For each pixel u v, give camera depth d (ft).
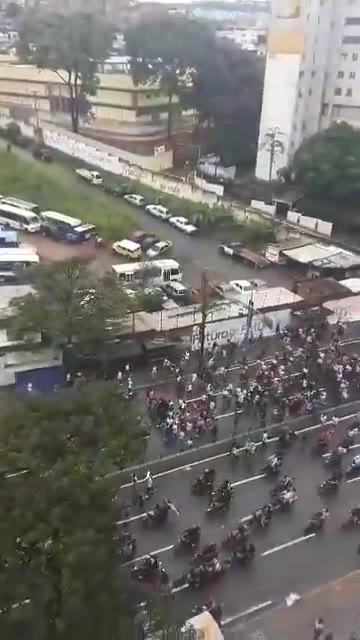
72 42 319.47
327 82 294.87
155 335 155.33
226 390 144.25
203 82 318.04
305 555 108.17
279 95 274.16
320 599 100.53
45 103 362.94
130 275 189.37
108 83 341.21
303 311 176.04
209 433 132.98
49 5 497.05
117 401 92.89
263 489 120.78
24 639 68.03
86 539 71.15
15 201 246.27
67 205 255.70
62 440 80.53
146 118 349.41
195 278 205.98
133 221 247.09
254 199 276.21
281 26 263.70
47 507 72.23
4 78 367.45
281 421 138.51
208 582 100.94
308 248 223.30
